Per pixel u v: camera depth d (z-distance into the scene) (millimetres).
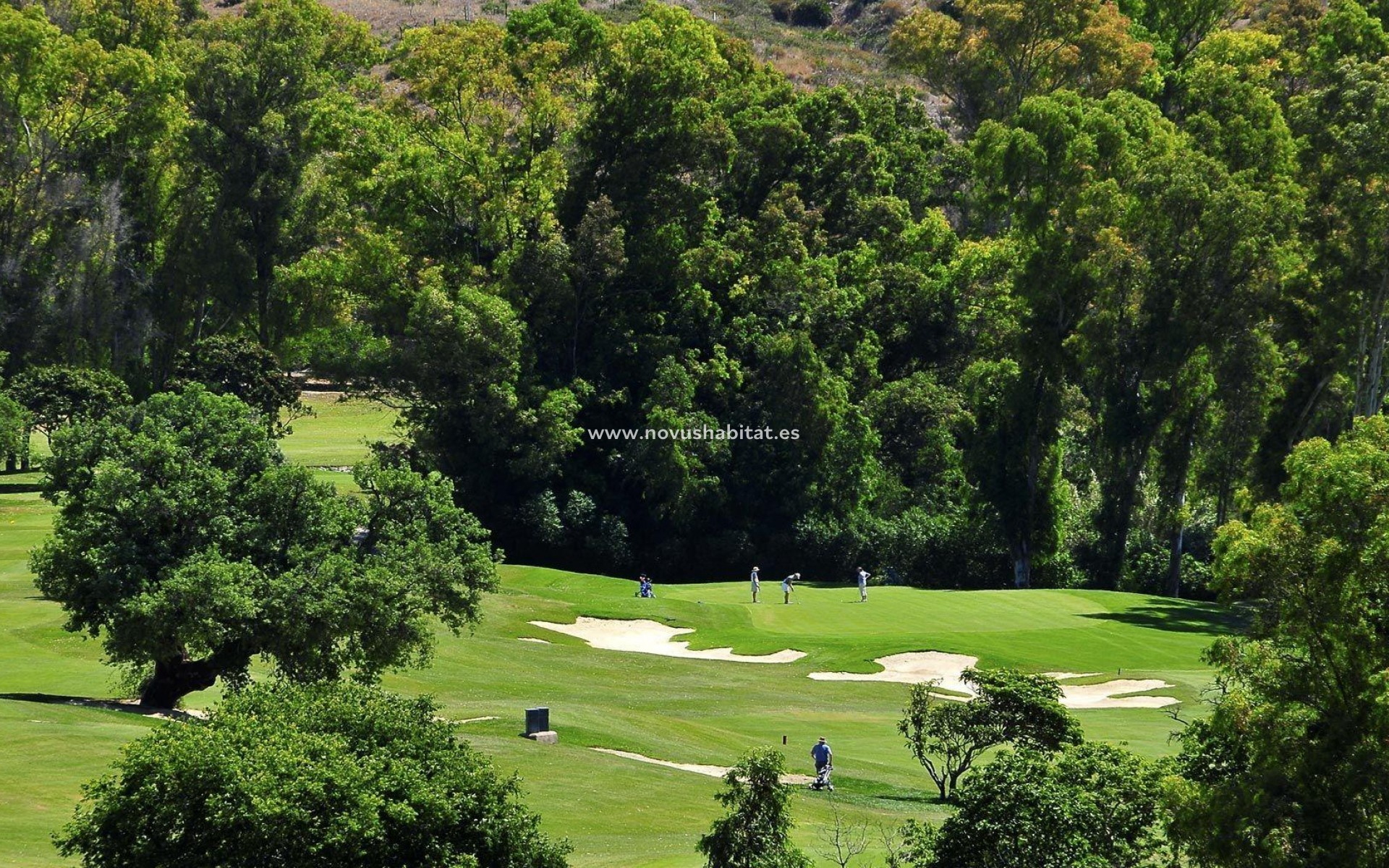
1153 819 64750
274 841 55969
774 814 63781
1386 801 58312
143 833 56500
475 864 58750
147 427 111625
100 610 106000
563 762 98375
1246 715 62344
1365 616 62812
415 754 62562
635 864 73062
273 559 110375
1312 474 64188
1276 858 58188
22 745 85062
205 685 109500
